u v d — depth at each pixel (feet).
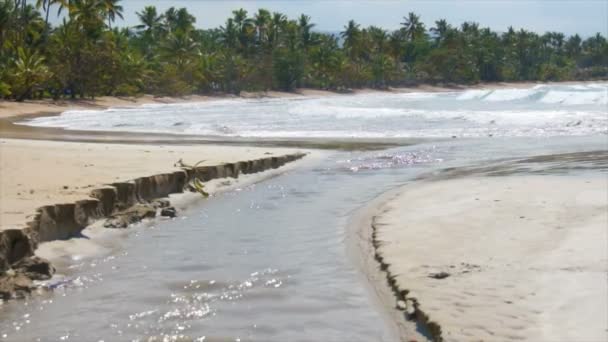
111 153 57.31
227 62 394.32
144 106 265.34
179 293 22.41
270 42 472.44
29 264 24.12
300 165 63.21
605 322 17.88
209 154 60.80
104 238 30.63
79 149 61.16
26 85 237.04
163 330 18.90
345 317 19.88
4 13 240.32
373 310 20.45
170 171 43.29
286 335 18.47
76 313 20.45
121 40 333.01
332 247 28.71
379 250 27.04
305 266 25.71
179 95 341.00
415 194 41.32
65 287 23.15
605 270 22.20
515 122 110.32
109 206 34.78
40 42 275.80
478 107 185.16
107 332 18.80
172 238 31.07
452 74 561.84
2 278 22.80
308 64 459.32
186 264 26.25
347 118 132.98
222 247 29.14
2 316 20.26
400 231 30.35
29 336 18.61
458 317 18.79
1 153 53.57
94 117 169.58
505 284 21.52
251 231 32.55
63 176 39.65
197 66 367.45
